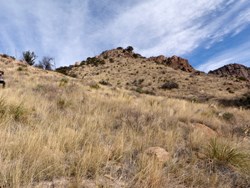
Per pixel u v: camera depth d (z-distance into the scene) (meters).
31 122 5.37
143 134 5.82
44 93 10.58
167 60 100.38
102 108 8.43
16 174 2.78
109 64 90.31
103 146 4.39
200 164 4.41
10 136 4.00
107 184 3.06
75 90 13.30
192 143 5.52
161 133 5.93
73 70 86.88
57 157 3.49
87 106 8.27
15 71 22.52
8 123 4.88
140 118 7.40
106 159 3.95
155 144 5.14
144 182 3.21
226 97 46.00
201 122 9.13
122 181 3.31
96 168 3.46
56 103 8.48
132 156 4.38
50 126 5.07
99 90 18.19
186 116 9.41
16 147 3.60
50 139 4.14
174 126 7.06
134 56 104.12
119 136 5.04
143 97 17.84
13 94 8.20
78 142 4.48
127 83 65.06
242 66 142.12
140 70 79.88
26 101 7.21
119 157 3.98
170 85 57.66
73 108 8.14
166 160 4.21
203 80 65.88
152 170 3.42
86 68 87.56
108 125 6.39
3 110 5.68
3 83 11.69
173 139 5.50
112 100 11.20
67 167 3.46
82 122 6.11
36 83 14.99
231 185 3.72
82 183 3.05
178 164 4.15
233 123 10.63
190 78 68.38
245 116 13.89
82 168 3.39
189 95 48.56
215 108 15.95
